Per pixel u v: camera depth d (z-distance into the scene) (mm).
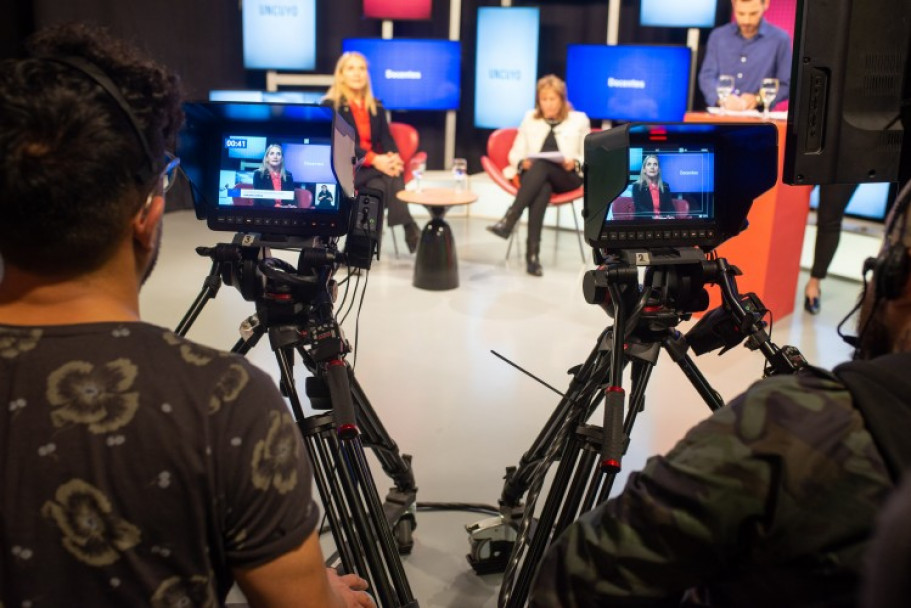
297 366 3781
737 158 1840
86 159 770
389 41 6723
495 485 2838
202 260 5395
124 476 773
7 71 775
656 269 1834
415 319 4457
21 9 5930
